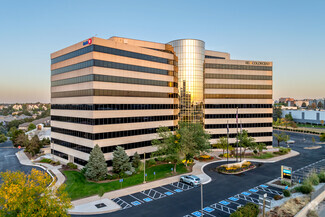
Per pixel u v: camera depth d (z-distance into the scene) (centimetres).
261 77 7950
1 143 10375
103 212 3181
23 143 8006
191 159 5553
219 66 7656
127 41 6231
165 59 6544
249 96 7856
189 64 8006
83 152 5297
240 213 2698
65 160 6003
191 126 5753
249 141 6775
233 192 3953
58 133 6328
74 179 4562
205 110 7619
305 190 3934
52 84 6588
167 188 4128
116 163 4872
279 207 3362
